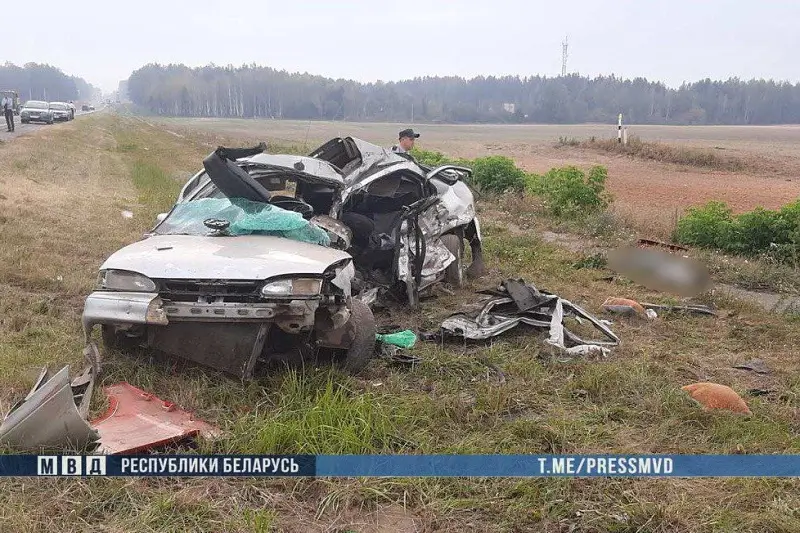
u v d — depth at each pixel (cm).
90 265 817
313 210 630
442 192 789
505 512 335
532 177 1695
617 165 2952
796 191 2069
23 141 2469
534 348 573
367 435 396
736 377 548
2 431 363
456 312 638
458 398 462
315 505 339
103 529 306
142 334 492
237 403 436
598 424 440
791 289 871
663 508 336
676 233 1178
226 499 337
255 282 450
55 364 492
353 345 508
